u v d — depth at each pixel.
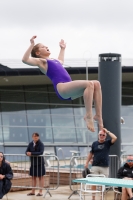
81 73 38.06
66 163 36.50
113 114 22.81
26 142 39.66
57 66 10.19
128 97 42.81
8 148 38.97
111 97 22.83
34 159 20.09
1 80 40.12
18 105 40.88
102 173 18.73
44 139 40.06
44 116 40.94
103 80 22.94
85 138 40.19
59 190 22.25
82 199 18.70
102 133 18.84
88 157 19.14
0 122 39.88
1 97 40.69
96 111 9.63
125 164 17.66
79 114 41.16
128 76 40.69
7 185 17.84
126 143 40.75
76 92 9.68
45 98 41.44
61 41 11.16
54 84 10.09
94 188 17.92
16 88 41.16
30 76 38.72
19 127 40.06
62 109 41.25
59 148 39.62
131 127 41.72
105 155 18.73
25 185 22.39
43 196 20.36
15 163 31.58
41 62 10.19
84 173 18.91
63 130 40.50
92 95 9.46
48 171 25.05
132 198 16.05
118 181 12.34
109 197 20.02
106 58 22.88
